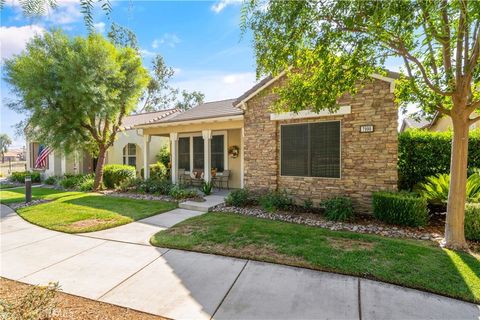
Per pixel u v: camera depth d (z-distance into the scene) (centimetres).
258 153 895
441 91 470
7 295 339
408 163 810
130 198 1034
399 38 425
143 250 495
